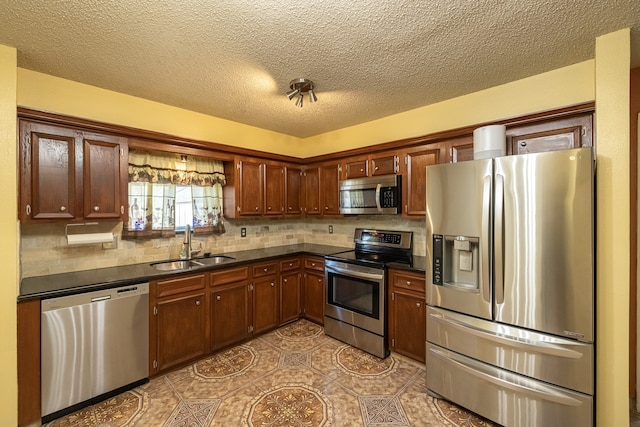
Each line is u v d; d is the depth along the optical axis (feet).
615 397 5.26
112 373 7.07
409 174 9.55
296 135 13.23
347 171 11.37
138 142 8.38
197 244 10.48
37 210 6.66
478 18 5.13
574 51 6.24
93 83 7.68
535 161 5.66
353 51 6.21
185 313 8.41
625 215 5.24
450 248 7.02
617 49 5.43
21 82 6.84
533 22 5.24
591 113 6.39
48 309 6.20
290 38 5.71
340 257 10.36
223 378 7.95
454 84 7.89
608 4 4.75
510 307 5.98
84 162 7.36
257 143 11.89
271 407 6.79
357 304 9.77
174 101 9.02
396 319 8.89
